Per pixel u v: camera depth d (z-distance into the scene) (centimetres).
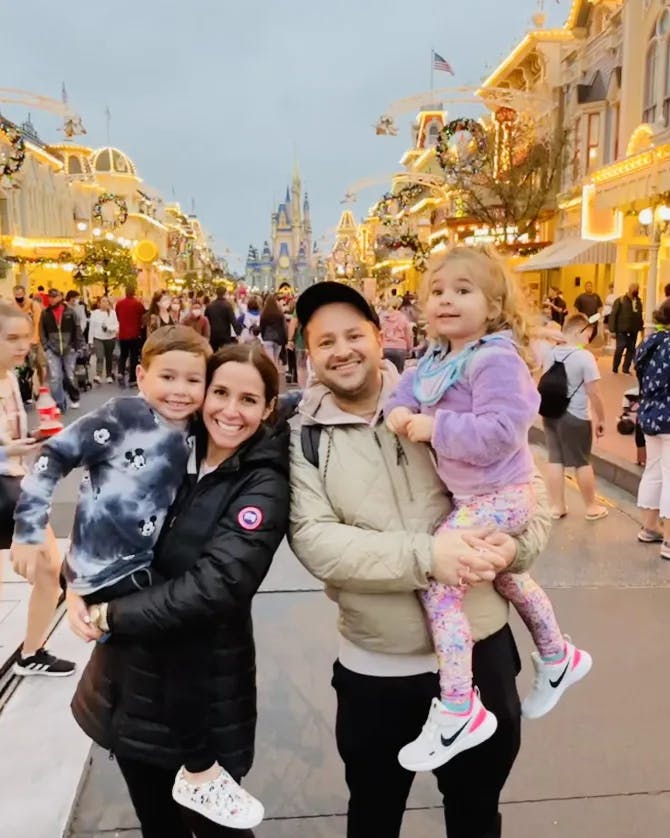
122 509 195
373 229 5966
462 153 2702
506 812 282
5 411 348
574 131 2459
